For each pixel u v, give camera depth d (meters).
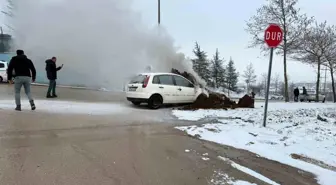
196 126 7.27
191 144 5.66
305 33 20.52
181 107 11.10
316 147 5.42
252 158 4.91
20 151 4.72
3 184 3.48
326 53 23.52
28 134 5.82
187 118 8.54
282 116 9.05
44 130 6.22
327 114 9.89
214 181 3.86
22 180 3.62
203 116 8.93
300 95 28.33
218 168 4.38
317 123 7.75
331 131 6.70
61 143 5.30
